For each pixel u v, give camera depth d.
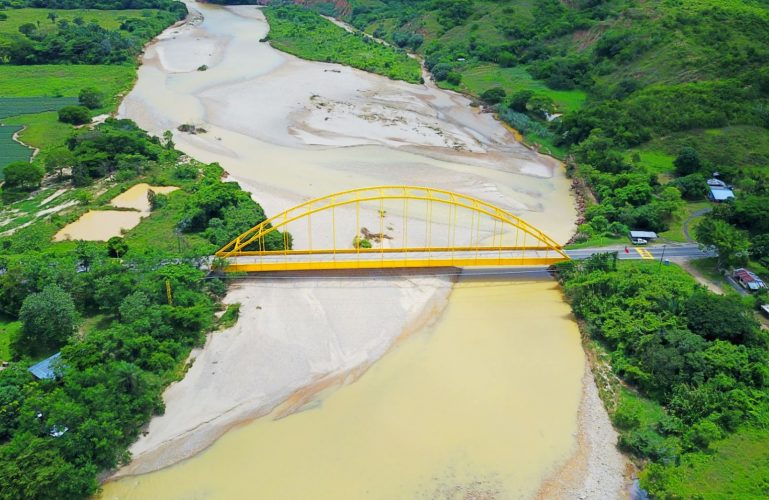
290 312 73.88
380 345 68.94
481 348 68.81
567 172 118.56
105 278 69.25
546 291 79.94
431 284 80.88
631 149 118.94
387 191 108.44
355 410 59.34
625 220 92.56
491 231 95.62
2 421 50.56
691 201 101.56
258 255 81.69
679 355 60.06
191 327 67.38
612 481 50.94
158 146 121.62
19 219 92.69
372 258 81.88
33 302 62.56
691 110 121.50
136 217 95.12
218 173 111.12
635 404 58.31
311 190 107.94
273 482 51.22
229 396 60.50
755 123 117.19
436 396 61.34
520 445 55.16
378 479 51.56
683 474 48.88
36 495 44.78
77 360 56.56
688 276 77.44
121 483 50.62
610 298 71.88
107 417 50.78
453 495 50.03
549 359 67.06
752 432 52.69
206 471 52.09
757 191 99.06
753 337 61.81
